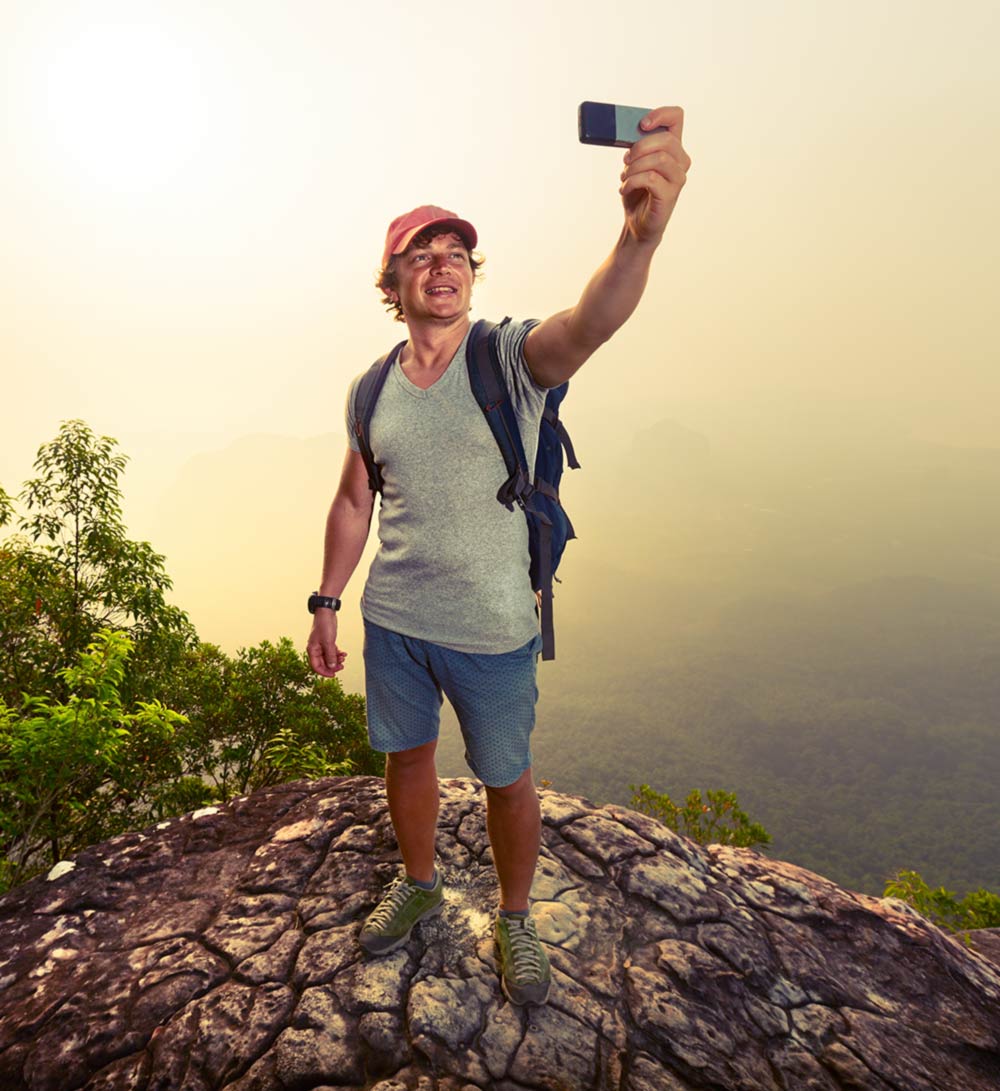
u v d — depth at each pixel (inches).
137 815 408.5
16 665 395.5
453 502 60.8
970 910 318.0
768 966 77.8
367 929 74.2
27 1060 65.7
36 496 405.1
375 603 67.4
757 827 306.0
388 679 67.9
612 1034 66.9
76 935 82.0
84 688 217.0
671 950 77.5
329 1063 62.1
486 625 62.2
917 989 80.5
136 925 83.1
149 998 71.1
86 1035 67.5
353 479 74.7
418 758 71.3
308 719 549.0
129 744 372.2
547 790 109.2
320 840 95.7
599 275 45.6
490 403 57.1
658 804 321.7
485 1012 67.6
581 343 49.1
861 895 96.6
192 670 553.9
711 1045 67.2
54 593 403.9
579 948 77.0
